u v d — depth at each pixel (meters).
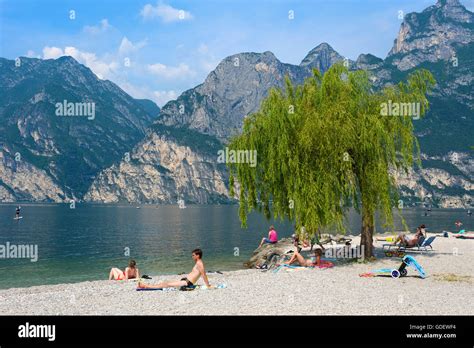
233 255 45.91
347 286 20.12
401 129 26.48
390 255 30.86
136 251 50.28
